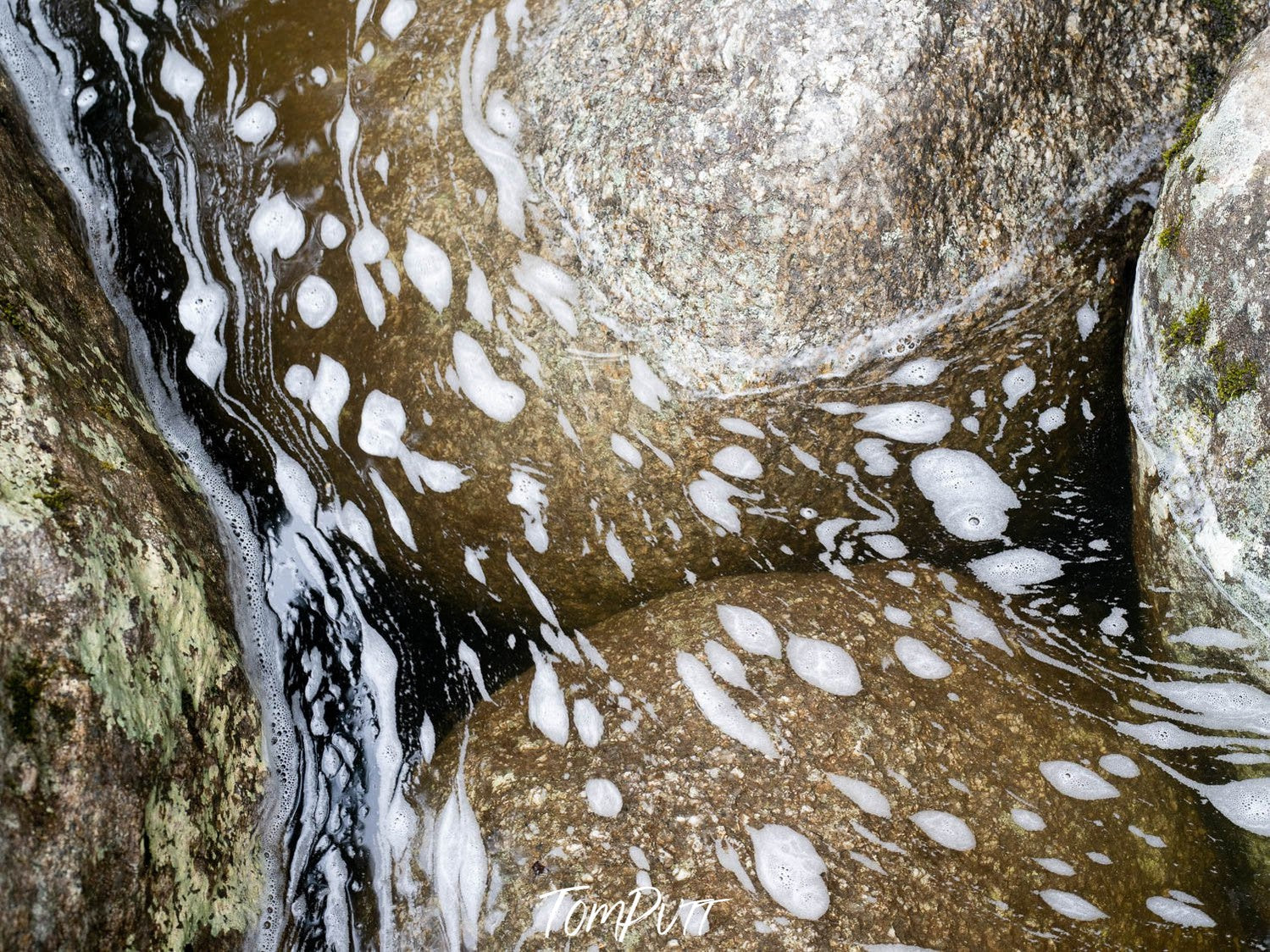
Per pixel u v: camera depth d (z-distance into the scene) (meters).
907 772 2.13
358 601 2.58
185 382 2.74
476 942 2.01
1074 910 2.03
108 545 1.87
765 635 2.36
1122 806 2.14
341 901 2.16
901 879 2.01
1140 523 2.45
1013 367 2.54
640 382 2.56
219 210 2.95
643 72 2.61
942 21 2.38
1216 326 2.14
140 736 1.75
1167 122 2.57
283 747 2.31
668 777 2.15
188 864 1.84
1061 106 2.51
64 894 1.52
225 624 2.21
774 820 2.07
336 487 2.68
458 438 2.63
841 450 2.56
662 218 2.51
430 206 2.79
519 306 2.65
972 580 2.47
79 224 2.80
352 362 2.75
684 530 2.57
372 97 2.99
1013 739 2.20
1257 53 2.21
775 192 2.40
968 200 2.46
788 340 2.49
